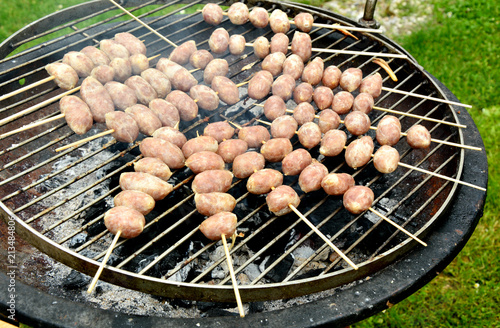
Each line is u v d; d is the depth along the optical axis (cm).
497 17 564
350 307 164
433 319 313
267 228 240
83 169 273
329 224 244
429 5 604
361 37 298
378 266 176
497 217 370
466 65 500
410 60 268
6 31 534
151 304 202
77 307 161
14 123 276
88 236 234
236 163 216
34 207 247
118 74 242
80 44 296
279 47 272
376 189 267
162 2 301
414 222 242
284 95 251
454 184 203
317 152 273
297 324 159
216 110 292
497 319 311
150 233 231
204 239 233
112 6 284
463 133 240
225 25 332
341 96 249
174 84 251
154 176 204
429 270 178
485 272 336
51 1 591
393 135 229
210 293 161
